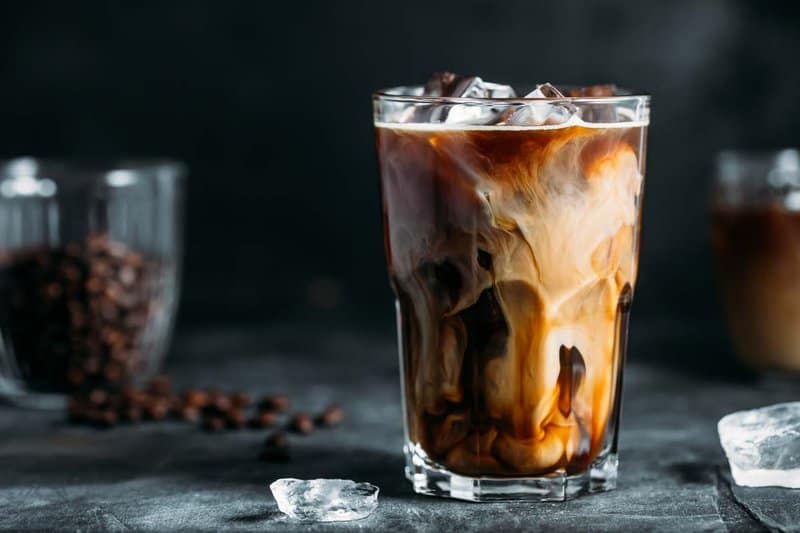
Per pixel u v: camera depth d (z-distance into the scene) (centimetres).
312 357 88
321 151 105
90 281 77
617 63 102
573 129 57
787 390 79
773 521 58
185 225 106
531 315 58
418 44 103
